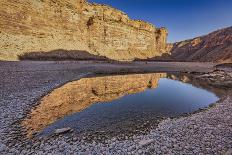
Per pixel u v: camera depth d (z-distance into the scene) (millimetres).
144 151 8625
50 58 60531
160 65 82375
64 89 23109
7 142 9406
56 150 8703
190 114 15148
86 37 94000
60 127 11867
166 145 9219
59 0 75375
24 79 25141
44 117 13359
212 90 26891
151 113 15297
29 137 10156
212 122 12375
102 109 16109
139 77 41375
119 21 114750
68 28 80562
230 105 17281
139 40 132500
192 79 40938
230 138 9852
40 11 65125
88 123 12734
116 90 25422
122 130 11609
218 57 170250
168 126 12023
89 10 96750
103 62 70625
